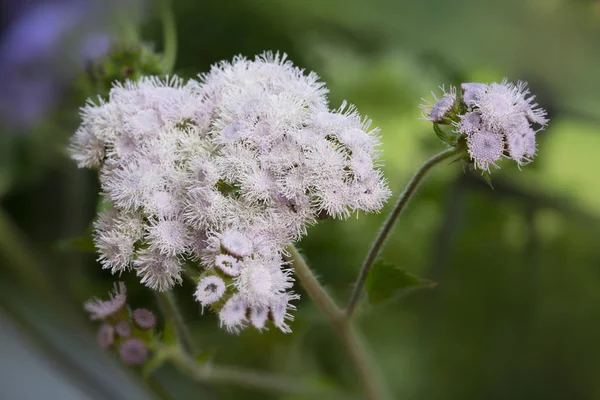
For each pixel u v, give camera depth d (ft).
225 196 1.09
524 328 1.48
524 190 1.45
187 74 1.44
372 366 1.34
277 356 1.46
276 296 1.07
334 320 1.23
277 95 1.10
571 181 1.47
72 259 1.49
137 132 1.11
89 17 1.41
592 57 1.49
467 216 1.47
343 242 1.47
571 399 1.45
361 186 1.08
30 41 1.42
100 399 1.43
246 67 1.14
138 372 1.33
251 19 1.50
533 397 1.46
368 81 1.49
